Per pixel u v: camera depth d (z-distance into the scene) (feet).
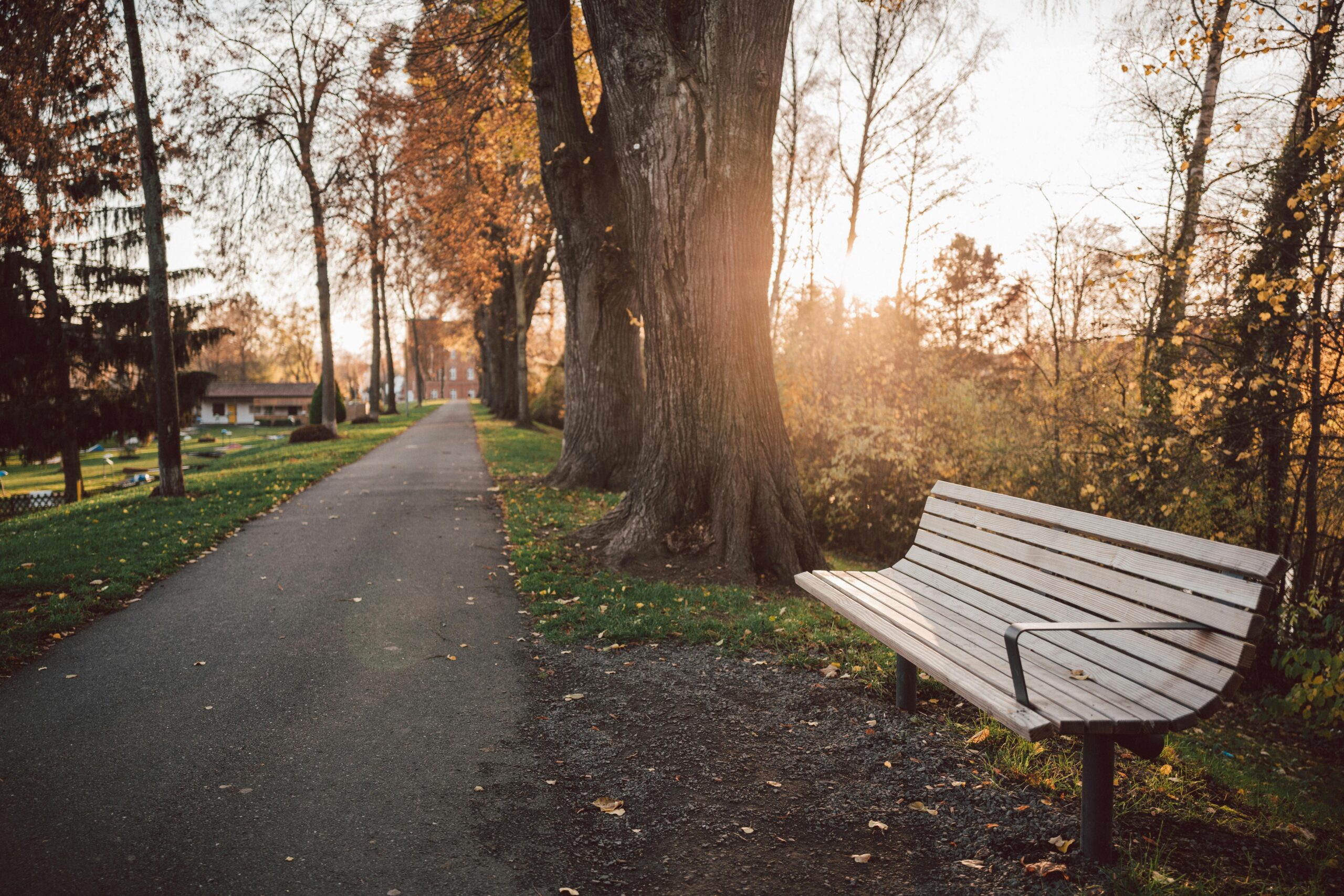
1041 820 9.61
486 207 63.67
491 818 9.89
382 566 24.14
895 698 13.56
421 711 13.37
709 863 8.89
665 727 12.71
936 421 32.68
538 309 119.85
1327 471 22.00
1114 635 10.00
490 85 44.14
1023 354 35.17
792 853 9.07
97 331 67.10
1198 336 23.25
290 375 346.33
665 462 23.59
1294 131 21.48
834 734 12.33
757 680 14.75
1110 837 8.71
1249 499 22.75
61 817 9.77
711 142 22.15
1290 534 22.61
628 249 38.86
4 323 64.69
